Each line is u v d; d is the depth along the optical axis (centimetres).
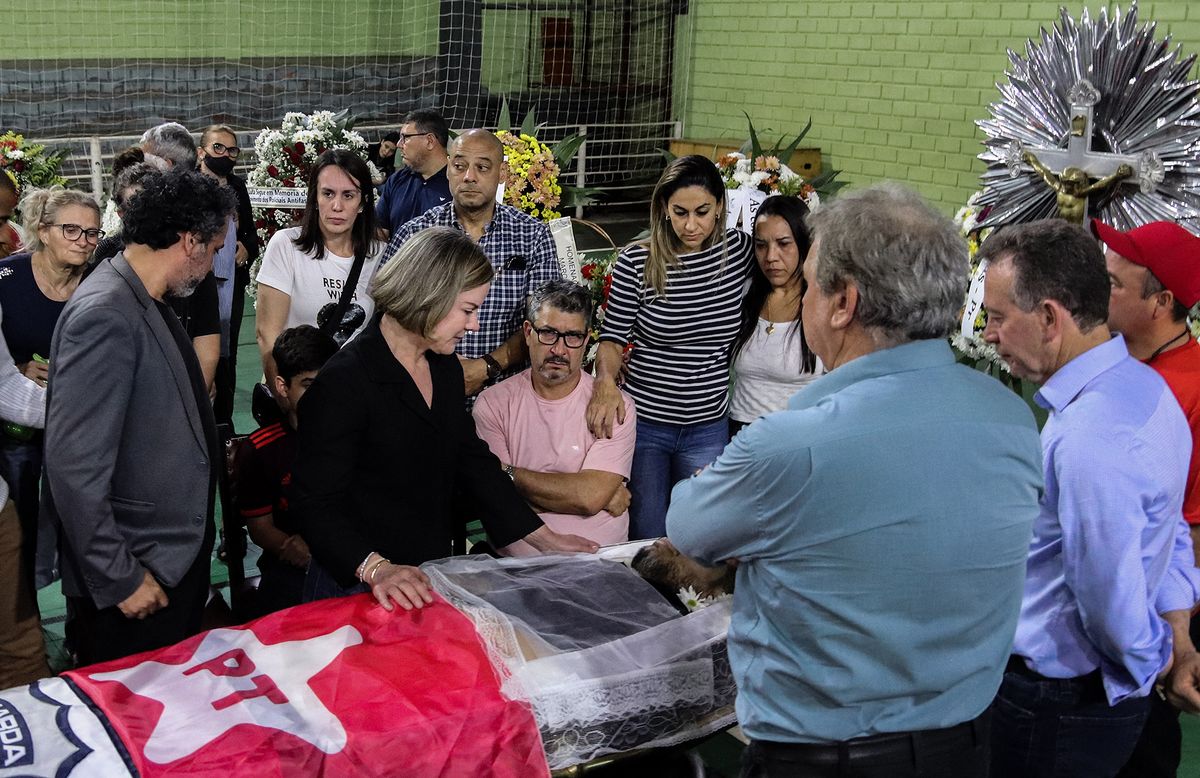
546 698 204
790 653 160
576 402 309
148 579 246
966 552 154
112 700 192
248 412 558
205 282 356
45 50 987
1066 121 383
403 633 215
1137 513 176
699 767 255
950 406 155
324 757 184
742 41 954
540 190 457
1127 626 177
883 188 161
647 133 1040
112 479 243
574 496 301
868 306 156
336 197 350
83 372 229
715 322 326
